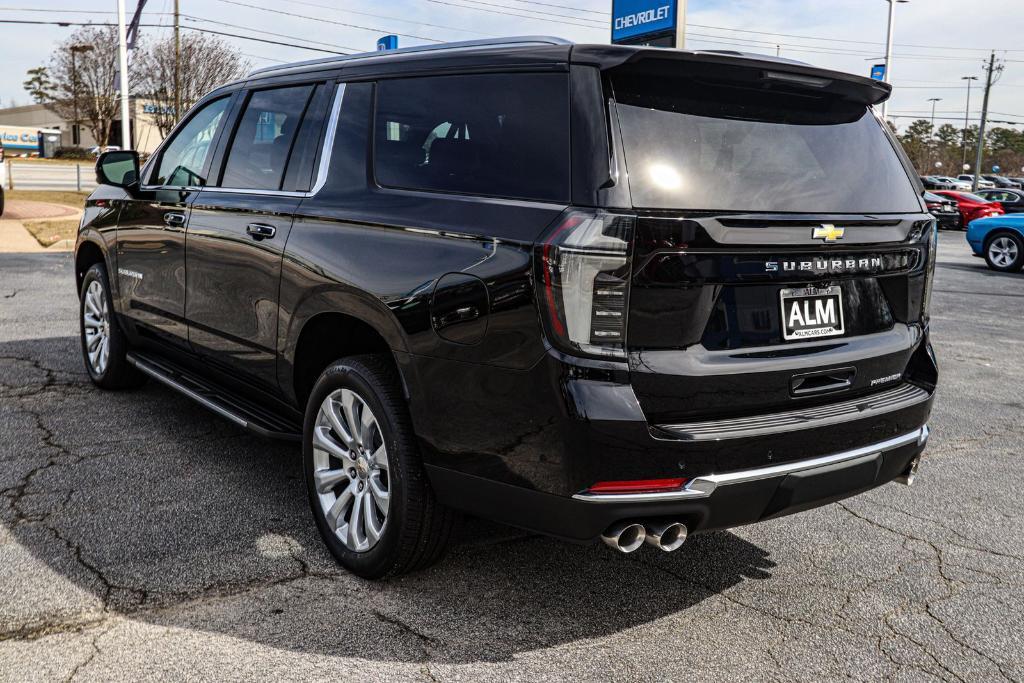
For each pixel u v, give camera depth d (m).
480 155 2.86
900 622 3.02
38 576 3.05
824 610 3.09
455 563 3.32
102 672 2.50
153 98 48.50
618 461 2.45
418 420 2.85
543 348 2.47
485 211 2.73
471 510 2.78
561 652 2.72
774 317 2.73
